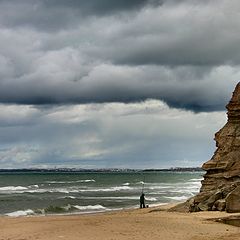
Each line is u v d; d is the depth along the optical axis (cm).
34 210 5978
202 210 3991
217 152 4488
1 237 2622
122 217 3562
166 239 2481
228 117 4616
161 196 8606
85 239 2486
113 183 16150
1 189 11631
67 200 7769
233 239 2492
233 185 4038
